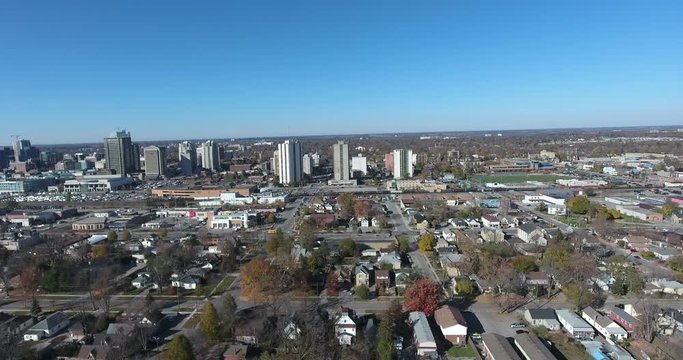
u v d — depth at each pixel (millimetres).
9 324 87938
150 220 195125
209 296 103000
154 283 110562
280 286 103500
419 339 75562
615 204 193125
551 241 134375
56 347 78375
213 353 75000
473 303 95688
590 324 84438
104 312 91312
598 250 127500
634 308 85625
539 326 83688
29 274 107125
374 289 104812
